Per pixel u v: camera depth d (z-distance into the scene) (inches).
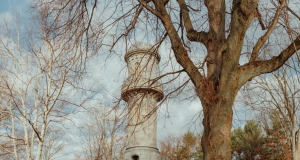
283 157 1424.7
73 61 378.9
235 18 289.1
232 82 278.5
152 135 1382.9
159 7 307.6
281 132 1510.8
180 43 298.5
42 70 808.9
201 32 318.3
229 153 264.2
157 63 384.5
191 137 1807.3
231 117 275.6
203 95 280.4
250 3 289.7
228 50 283.1
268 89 980.6
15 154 804.6
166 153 1744.6
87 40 369.1
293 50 294.4
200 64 314.2
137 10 355.3
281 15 310.8
